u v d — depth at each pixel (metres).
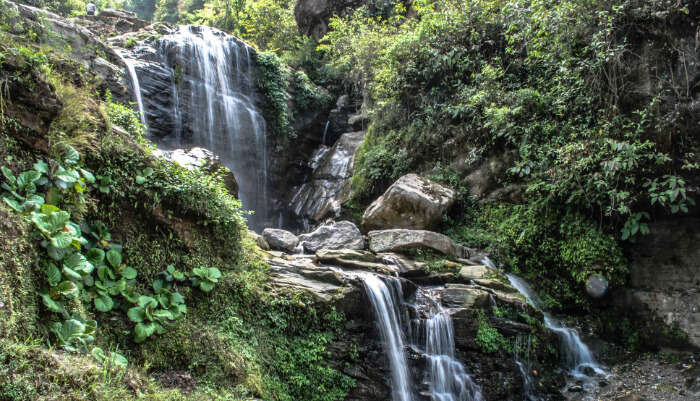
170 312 4.48
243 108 13.33
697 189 6.97
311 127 15.23
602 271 7.68
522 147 8.63
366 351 5.66
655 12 7.12
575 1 7.75
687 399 5.82
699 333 6.88
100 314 4.03
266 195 13.30
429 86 10.80
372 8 15.82
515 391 6.05
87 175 4.14
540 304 7.86
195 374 4.23
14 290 3.06
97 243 4.27
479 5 10.30
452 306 6.35
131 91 10.17
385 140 11.09
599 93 7.74
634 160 6.99
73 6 21.00
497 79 9.84
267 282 5.69
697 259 7.30
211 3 25.12
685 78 7.01
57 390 2.70
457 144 10.02
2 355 2.61
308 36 18.36
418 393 5.70
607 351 7.34
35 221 3.44
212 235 5.39
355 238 8.01
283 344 5.21
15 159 3.68
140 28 13.66
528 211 8.52
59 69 5.04
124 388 3.20
